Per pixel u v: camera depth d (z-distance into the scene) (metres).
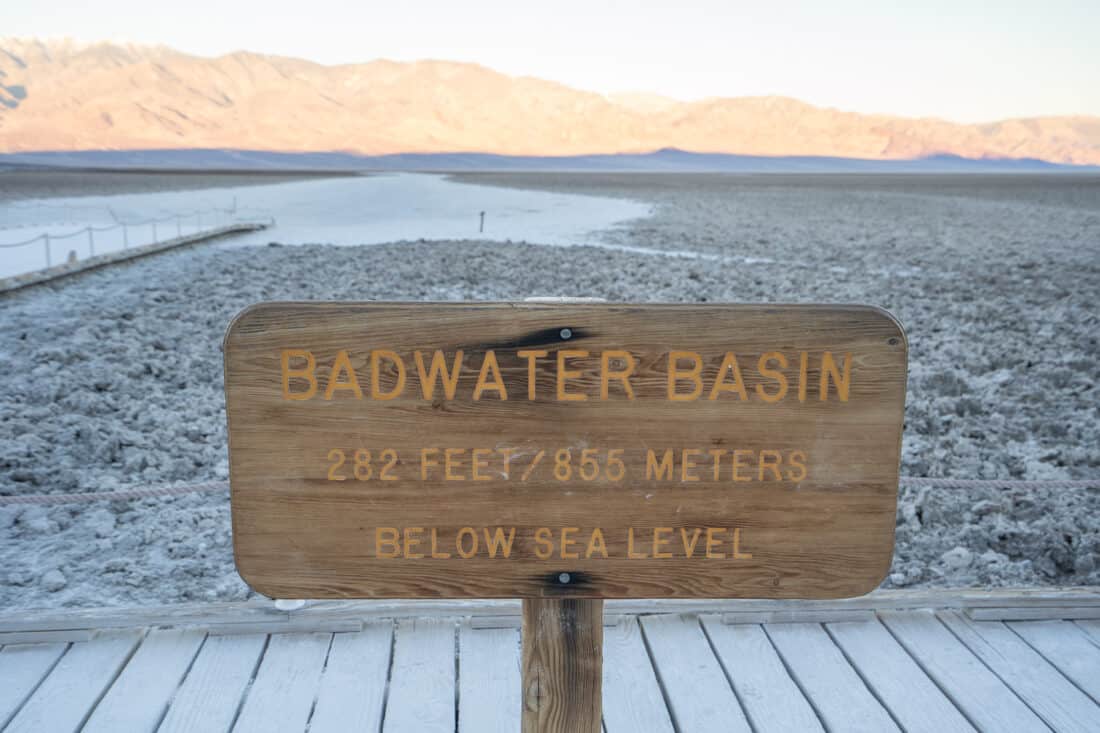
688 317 1.75
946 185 82.00
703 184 83.19
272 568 1.83
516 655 3.18
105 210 39.97
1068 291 14.91
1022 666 3.14
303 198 49.62
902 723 2.83
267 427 1.78
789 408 1.78
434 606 3.36
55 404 7.72
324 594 1.84
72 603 4.52
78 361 9.23
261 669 3.08
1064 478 6.47
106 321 10.98
